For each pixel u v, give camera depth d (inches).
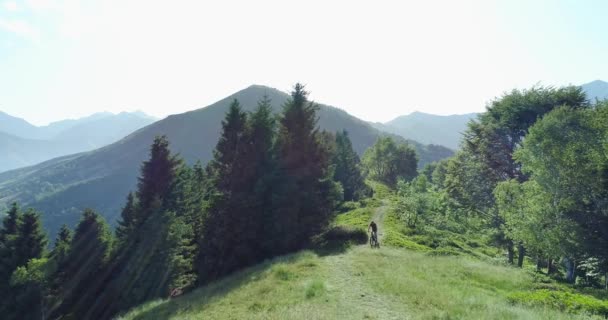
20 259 1614.2
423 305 512.4
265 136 1382.9
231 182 1358.3
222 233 1250.0
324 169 1510.8
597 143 1168.2
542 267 1657.2
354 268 789.2
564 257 1144.8
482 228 1753.2
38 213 1727.4
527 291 693.3
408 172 4589.1
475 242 1879.9
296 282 684.1
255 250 1248.8
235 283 788.6
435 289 594.2
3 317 1448.1
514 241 1374.3
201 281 1252.5
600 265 1176.8
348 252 1040.8
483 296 575.5
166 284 1290.6
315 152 1473.9
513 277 847.7
